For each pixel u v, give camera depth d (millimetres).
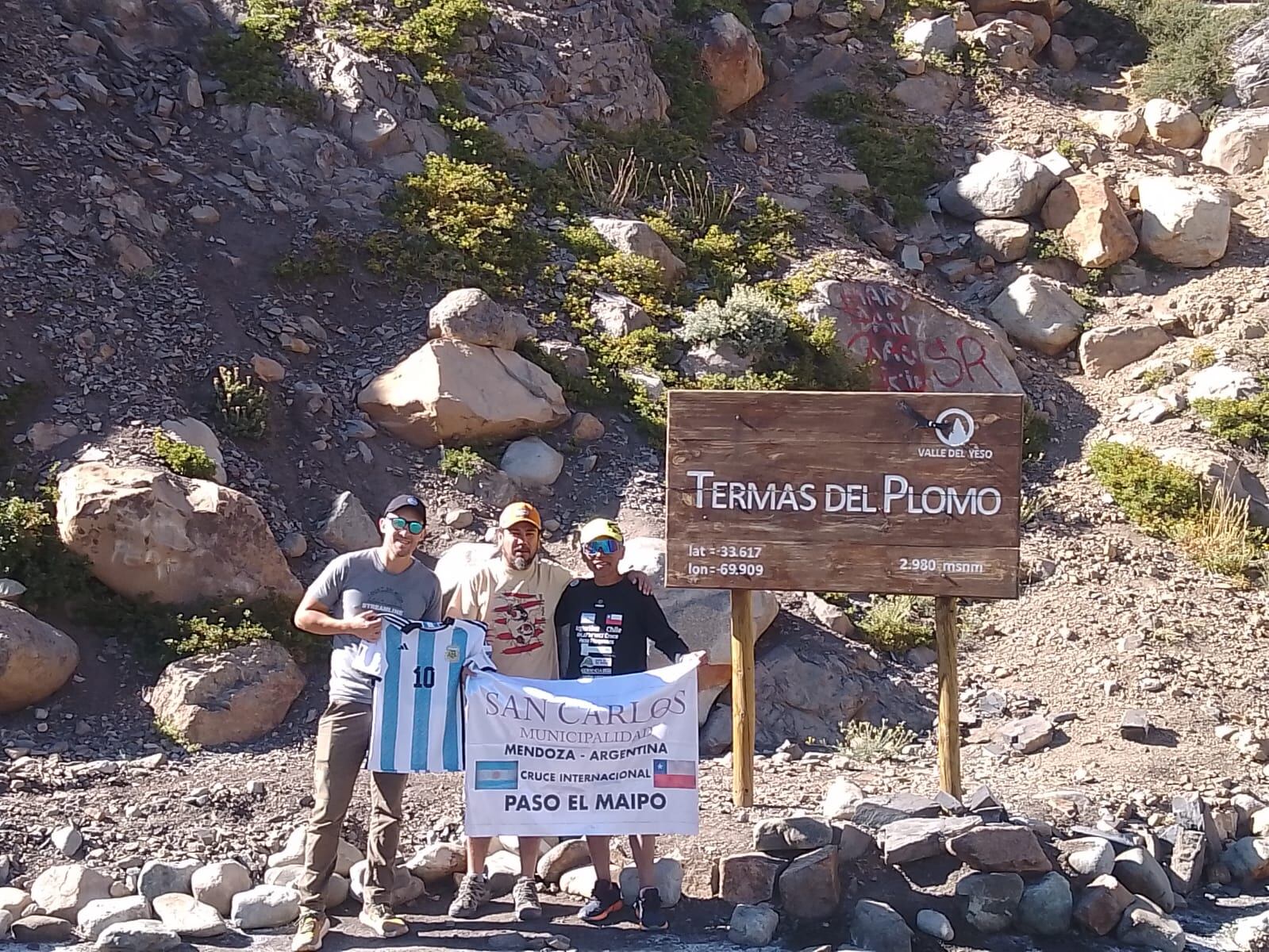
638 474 11227
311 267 12156
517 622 6020
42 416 9688
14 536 8539
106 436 9562
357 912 6105
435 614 5918
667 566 6617
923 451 6527
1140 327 14984
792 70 19406
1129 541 11695
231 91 13953
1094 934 6023
